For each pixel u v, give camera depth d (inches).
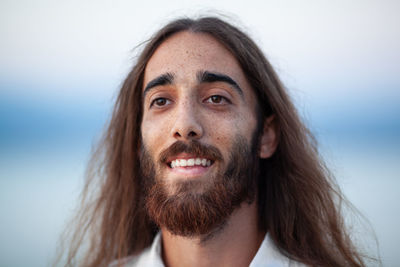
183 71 95.3
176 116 92.8
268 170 110.4
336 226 112.8
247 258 98.3
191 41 99.2
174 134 90.7
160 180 93.7
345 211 118.0
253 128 101.0
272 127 109.7
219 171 91.7
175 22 103.5
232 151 93.4
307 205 110.3
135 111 112.9
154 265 100.4
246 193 96.7
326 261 106.2
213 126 92.6
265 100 107.6
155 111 97.3
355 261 111.2
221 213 91.1
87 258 126.7
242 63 101.7
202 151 90.4
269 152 107.9
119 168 123.4
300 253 105.3
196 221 89.3
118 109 124.2
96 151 130.6
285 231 107.3
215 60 97.2
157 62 100.7
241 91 98.6
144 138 99.0
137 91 111.3
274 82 111.3
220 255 95.1
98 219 127.3
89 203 129.3
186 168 91.5
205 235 93.3
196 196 89.7
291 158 110.7
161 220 92.7
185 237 94.1
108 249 123.6
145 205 100.3
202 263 95.3
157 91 96.9
